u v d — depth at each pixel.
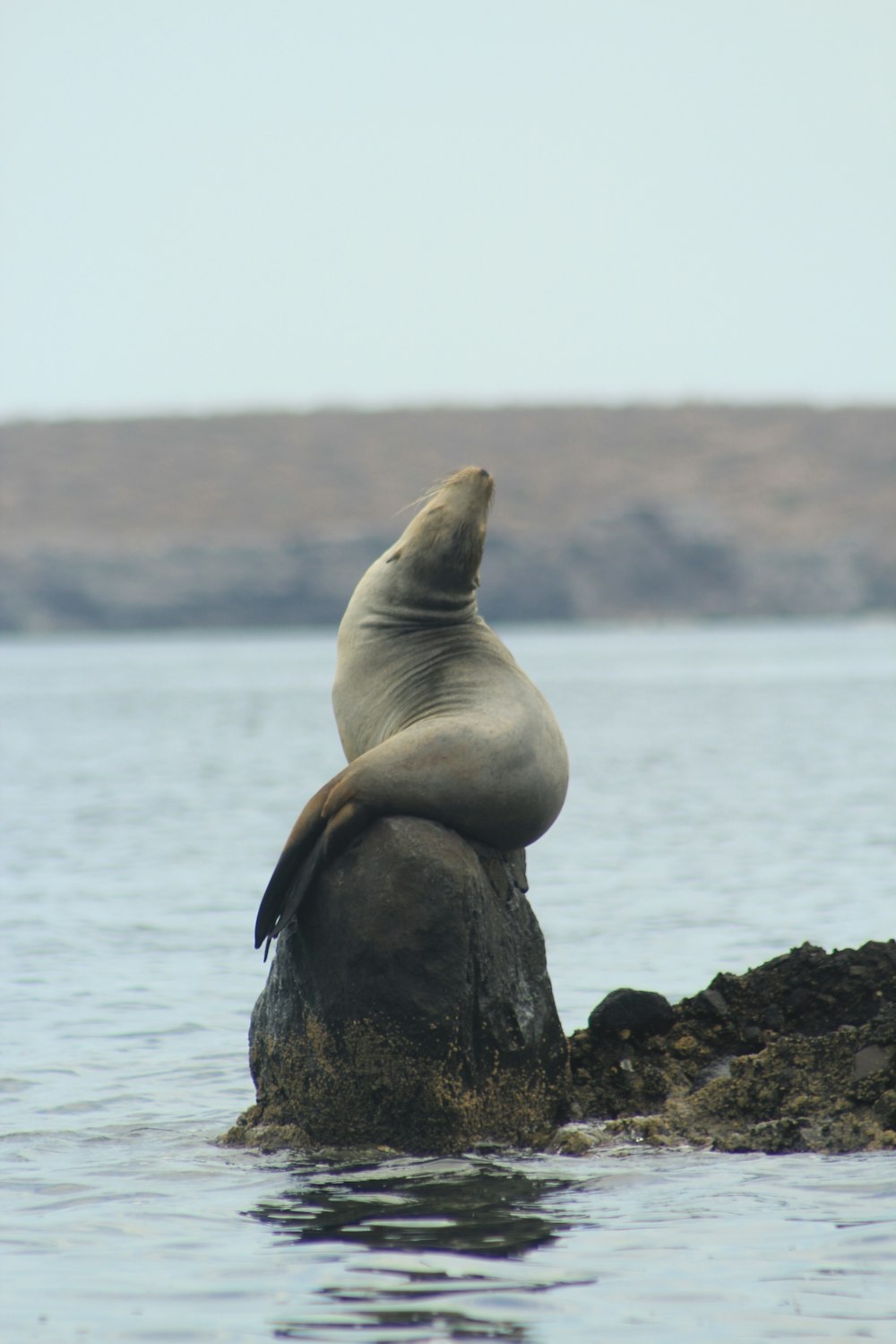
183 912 70.50
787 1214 31.16
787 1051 37.88
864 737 163.12
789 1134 35.88
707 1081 38.72
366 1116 36.69
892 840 90.00
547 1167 34.88
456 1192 33.19
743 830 96.31
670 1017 40.34
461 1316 26.62
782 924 64.50
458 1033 36.41
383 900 36.25
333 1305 27.19
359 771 36.50
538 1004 38.28
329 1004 36.75
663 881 77.06
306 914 37.12
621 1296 27.33
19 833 100.56
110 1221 31.89
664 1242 29.81
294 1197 33.22
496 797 36.75
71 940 63.91
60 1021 50.25
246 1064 45.31
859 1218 30.80
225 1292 27.86
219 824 103.69
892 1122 35.78
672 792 118.19
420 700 38.09
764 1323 26.09
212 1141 37.97
